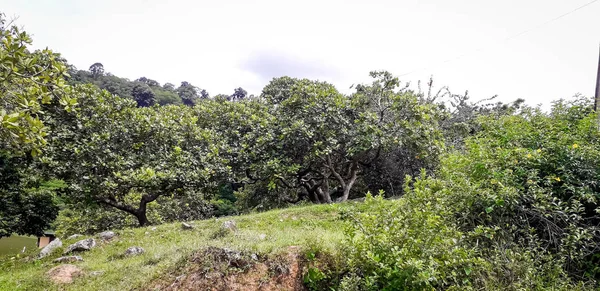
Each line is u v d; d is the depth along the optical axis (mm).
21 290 5035
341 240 4820
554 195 4684
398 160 13922
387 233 4027
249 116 14242
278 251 4914
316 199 14805
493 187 4660
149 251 6480
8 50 5328
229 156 12461
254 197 17469
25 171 11406
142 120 11406
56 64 6332
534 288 3748
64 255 6828
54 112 10344
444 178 5535
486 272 3943
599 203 4445
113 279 5137
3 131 5262
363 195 15539
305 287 4387
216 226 8352
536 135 5516
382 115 12680
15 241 20906
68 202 11867
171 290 4508
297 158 13297
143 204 12227
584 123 5430
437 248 3885
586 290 3799
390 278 3727
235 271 4641
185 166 10828
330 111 12164
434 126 12625
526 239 4395
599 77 8031
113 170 10133
